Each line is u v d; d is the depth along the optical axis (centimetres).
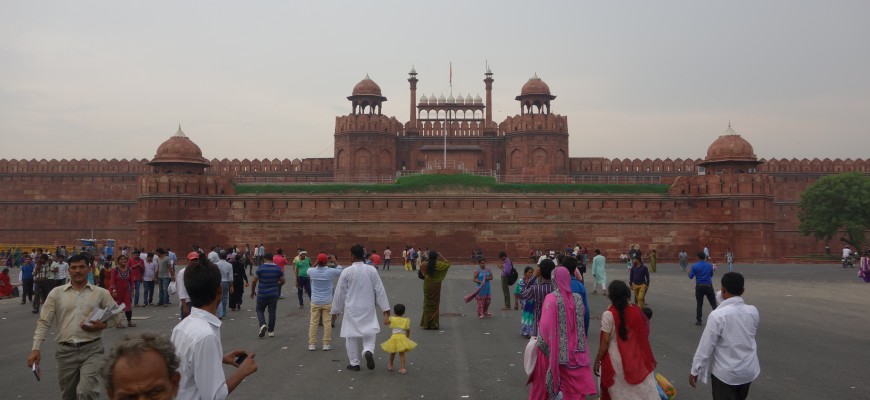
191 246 4700
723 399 625
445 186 4994
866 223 5506
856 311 1769
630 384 608
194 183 4747
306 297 2241
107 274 1523
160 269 1925
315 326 1159
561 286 679
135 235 6238
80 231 6275
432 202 4756
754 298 2138
